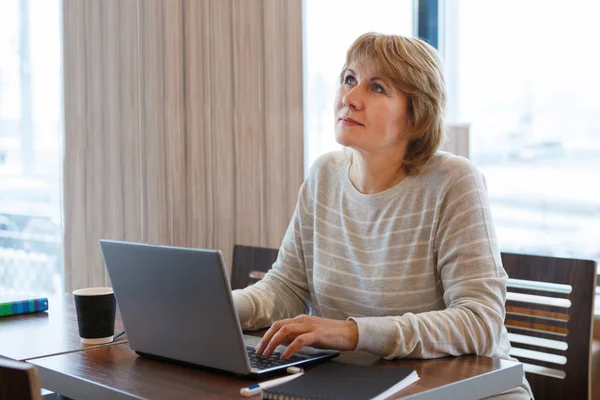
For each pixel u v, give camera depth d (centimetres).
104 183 260
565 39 351
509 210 368
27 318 187
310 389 121
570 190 351
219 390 126
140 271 141
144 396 123
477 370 139
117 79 261
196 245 278
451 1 379
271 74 295
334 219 187
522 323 192
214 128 281
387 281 174
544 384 186
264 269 229
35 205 264
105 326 161
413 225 173
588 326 179
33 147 262
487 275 161
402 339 145
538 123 359
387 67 172
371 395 118
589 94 345
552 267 184
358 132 172
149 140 267
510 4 365
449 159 174
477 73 376
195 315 135
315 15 324
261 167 293
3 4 254
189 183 276
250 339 163
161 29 268
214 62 280
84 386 133
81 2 254
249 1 288
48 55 264
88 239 259
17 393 95
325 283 184
